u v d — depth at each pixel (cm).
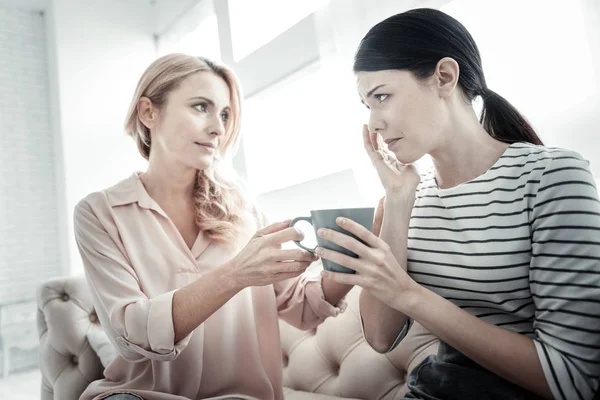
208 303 80
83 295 148
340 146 165
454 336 64
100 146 323
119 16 338
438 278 77
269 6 235
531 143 77
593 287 59
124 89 336
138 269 98
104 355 138
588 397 58
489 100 80
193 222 112
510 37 118
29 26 338
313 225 69
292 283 108
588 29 104
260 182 227
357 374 117
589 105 104
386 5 147
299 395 129
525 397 67
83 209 103
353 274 66
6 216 316
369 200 146
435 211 80
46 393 146
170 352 81
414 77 71
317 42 186
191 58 110
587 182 63
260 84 223
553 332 61
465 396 69
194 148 104
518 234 68
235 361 101
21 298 313
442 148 77
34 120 331
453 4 130
